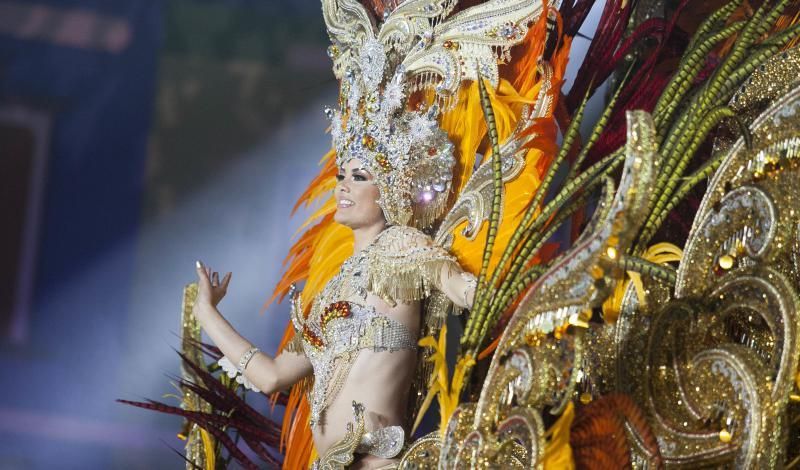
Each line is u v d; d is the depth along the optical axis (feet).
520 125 24.99
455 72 25.50
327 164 29.68
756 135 19.01
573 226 24.23
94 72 73.51
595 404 19.24
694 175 20.25
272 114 73.10
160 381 71.97
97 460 69.72
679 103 22.82
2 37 72.64
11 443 69.56
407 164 25.00
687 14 25.84
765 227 18.45
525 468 18.67
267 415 56.08
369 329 23.68
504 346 19.67
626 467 18.47
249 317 71.51
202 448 30.94
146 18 73.36
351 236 28.73
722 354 18.24
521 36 25.46
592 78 26.27
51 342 72.18
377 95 25.63
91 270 73.10
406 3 26.32
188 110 73.36
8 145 73.05
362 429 22.77
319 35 72.95
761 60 19.63
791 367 17.48
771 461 17.39
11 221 72.84
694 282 19.40
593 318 23.65
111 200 73.36
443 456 20.22
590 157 24.79
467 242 24.29
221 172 73.31
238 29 73.05
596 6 41.86
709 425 18.78
